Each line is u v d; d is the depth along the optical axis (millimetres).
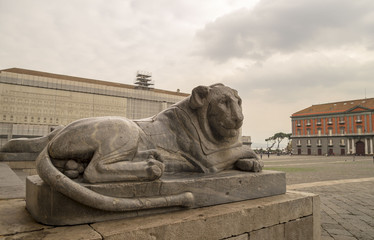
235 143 2865
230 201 2443
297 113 57031
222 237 2076
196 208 2219
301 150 55062
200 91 2572
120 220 1852
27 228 1669
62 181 1677
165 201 2004
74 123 2035
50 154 1933
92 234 1579
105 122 2055
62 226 1699
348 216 4465
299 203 2701
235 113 2543
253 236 2285
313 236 2826
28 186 2043
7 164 5125
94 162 1899
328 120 51438
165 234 1792
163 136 2516
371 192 6855
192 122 2619
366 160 28531
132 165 1973
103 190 1813
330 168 15711
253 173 2713
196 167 2586
